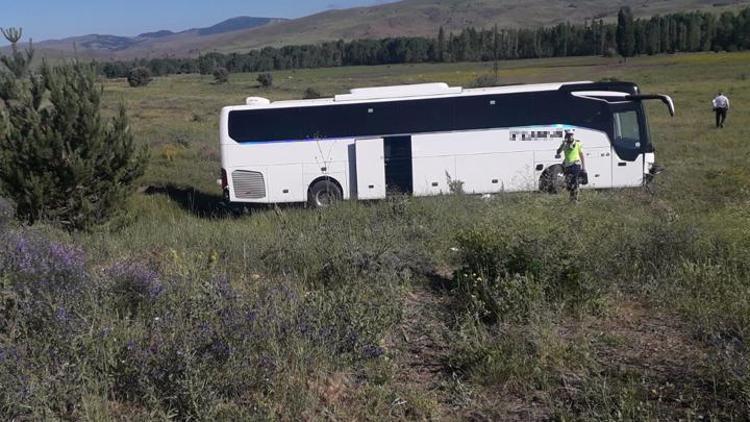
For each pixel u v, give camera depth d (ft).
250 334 17.47
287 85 280.31
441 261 31.09
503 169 58.95
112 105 178.81
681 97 156.25
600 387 16.80
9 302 19.43
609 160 58.18
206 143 103.50
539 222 26.27
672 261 26.91
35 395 14.52
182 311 19.42
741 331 19.67
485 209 40.86
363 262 27.14
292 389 16.33
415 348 20.70
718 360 17.48
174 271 25.25
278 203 60.59
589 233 27.50
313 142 59.62
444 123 58.85
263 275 28.07
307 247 30.30
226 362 16.08
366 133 59.31
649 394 16.66
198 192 69.00
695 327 21.03
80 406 15.02
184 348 15.81
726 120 110.93
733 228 28.25
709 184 56.39
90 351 16.65
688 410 15.66
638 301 24.39
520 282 22.53
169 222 47.09
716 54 318.45
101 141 42.70
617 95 58.23
